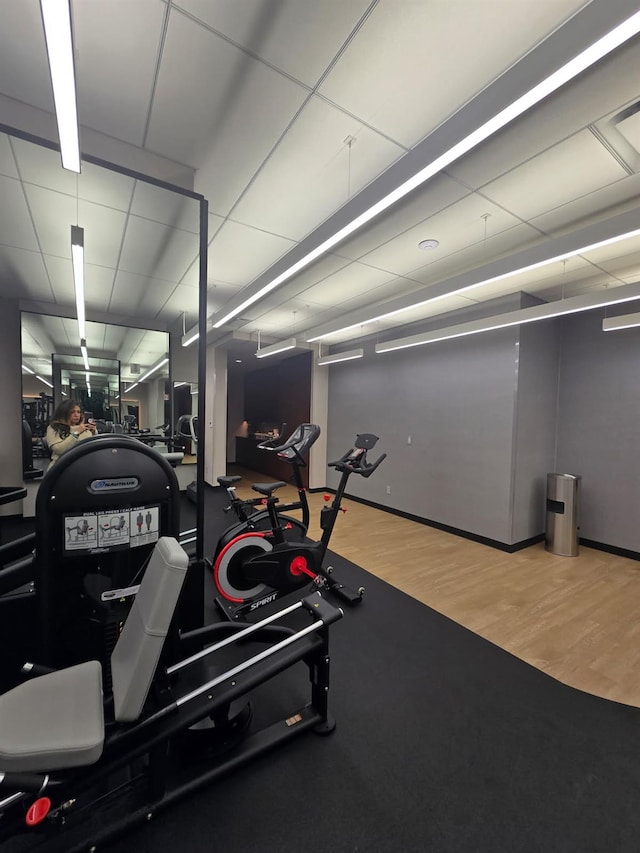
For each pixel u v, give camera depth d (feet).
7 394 13.53
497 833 4.01
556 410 14.35
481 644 7.50
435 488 15.65
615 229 6.61
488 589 10.00
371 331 18.37
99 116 5.84
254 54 4.82
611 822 4.15
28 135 5.72
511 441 12.98
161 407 13.82
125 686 3.59
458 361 14.83
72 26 3.36
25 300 13.24
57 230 9.37
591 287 12.34
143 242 9.90
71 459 4.53
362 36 4.56
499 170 6.78
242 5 4.24
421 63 4.89
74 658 4.75
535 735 5.32
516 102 4.11
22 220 8.86
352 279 12.25
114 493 4.69
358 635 7.79
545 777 4.68
